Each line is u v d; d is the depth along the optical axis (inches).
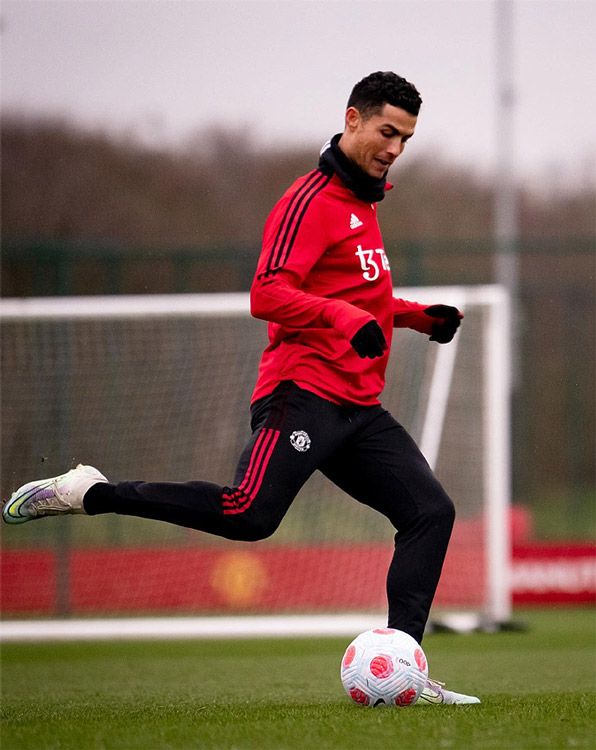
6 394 1541.6
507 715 599.2
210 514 613.9
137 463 1551.4
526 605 1815.9
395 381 1552.7
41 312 1446.9
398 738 525.0
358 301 651.5
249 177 3348.9
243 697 790.5
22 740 542.9
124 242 3171.8
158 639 1536.7
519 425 2069.4
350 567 1587.1
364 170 643.5
